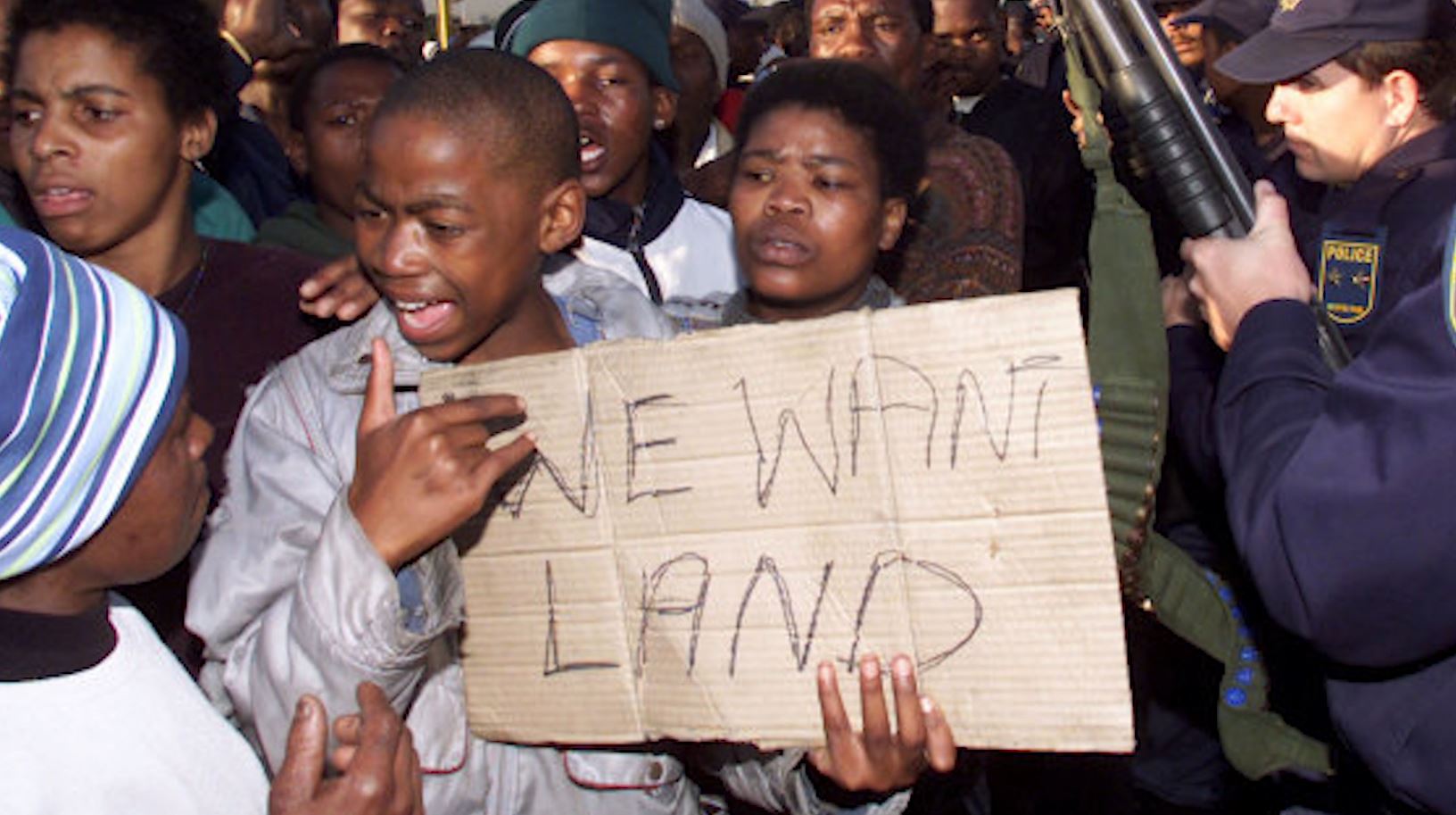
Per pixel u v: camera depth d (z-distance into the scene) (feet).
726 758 6.98
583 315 7.32
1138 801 11.49
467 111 6.27
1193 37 14.52
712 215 11.36
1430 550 5.63
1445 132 8.22
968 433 5.65
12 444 4.64
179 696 5.37
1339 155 8.49
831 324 5.79
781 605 5.91
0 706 4.86
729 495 5.94
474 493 5.73
